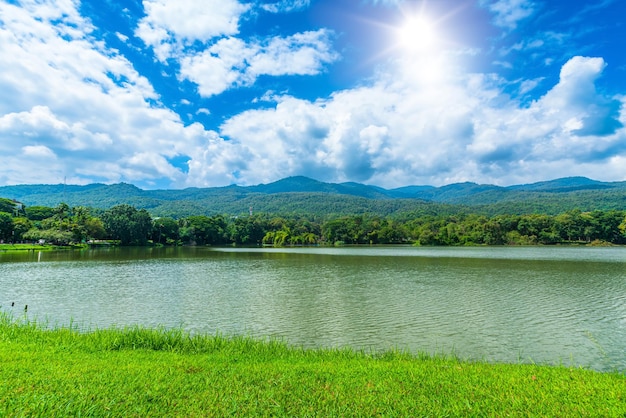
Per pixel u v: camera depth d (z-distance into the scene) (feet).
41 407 21.17
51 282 126.31
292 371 30.48
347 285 121.49
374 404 23.38
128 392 24.18
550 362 50.60
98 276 143.74
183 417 20.86
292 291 109.29
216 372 29.71
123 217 410.31
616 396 25.08
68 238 346.74
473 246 467.11
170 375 28.32
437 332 65.26
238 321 73.05
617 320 73.15
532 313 79.41
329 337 62.18
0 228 329.93
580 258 240.32
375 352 53.26
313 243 566.36
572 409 22.89
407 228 570.87
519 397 24.88
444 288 114.42
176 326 69.21
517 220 501.97
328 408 22.59
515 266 185.68
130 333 44.32
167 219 485.15
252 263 208.85
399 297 98.73
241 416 21.17
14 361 30.91
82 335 45.75
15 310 81.20
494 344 58.54
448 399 24.45
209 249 383.65
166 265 193.98
